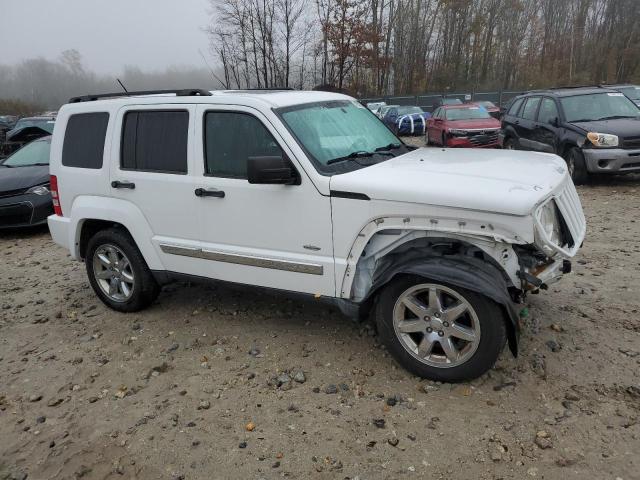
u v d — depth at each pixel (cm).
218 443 323
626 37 4812
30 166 955
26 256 775
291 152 387
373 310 396
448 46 5012
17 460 323
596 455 290
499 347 339
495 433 313
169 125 448
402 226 355
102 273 523
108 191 489
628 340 400
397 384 367
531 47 5128
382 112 3180
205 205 432
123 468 309
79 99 523
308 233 388
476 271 335
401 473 289
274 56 3841
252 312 498
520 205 318
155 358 428
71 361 435
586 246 632
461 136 1645
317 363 401
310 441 319
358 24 3950
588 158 977
